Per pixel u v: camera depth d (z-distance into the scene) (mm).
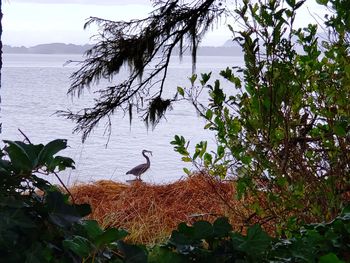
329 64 6738
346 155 6508
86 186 13570
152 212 11609
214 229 3611
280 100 6586
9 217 3008
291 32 6527
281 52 6527
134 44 12109
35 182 3238
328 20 6586
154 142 45250
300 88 6617
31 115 73250
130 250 3246
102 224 10961
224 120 6910
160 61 12305
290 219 6266
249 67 6523
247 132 6777
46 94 140125
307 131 6875
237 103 6848
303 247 3740
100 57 12180
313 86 6820
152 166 31047
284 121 6820
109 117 12234
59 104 99062
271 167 6613
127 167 30734
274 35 6438
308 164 6684
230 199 10383
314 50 6617
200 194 11797
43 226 3160
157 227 10812
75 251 3035
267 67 6559
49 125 59281
